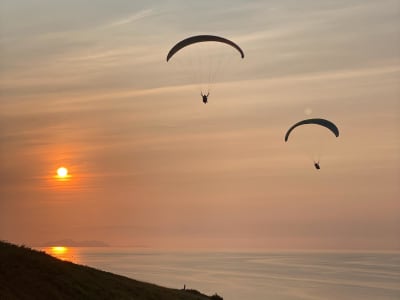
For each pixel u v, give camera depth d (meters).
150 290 47.62
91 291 40.59
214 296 61.66
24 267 39.59
